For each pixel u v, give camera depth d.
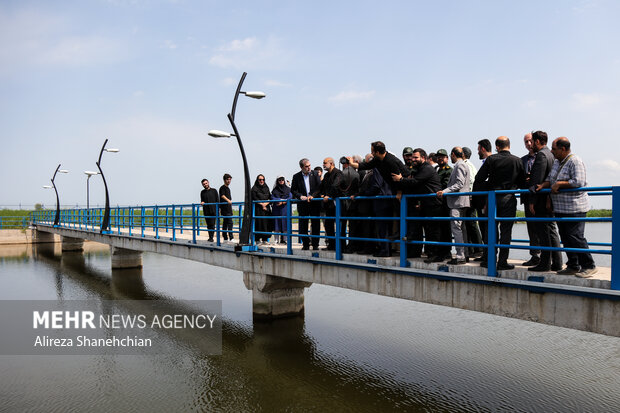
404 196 6.29
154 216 15.30
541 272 5.04
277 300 10.20
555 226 5.23
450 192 5.78
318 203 8.66
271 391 6.79
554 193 4.77
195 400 6.54
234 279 16.91
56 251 29.39
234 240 12.28
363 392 6.64
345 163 7.80
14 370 7.84
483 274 5.43
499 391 6.48
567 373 7.08
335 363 7.80
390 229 7.27
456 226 5.99
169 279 17.09
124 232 19.59
